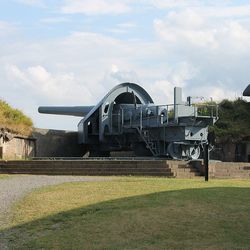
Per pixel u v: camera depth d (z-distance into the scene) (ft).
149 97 118.21
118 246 36.11
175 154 100.83
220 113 134.31
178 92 102.47
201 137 101.91
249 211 43.73
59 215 44.75
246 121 133.08
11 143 106.73
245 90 93.76
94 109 116.67
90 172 83.87
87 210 45.75
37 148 116.57
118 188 56.59
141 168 81.35
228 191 52.49
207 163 69.36
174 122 101.24
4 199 52.60
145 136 106.93
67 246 36.65
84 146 124.98
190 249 35.14
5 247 37.11
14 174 85.20
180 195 50.08
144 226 40.06
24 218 44.60
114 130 115.34
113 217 42.57
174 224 40.34
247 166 86.43
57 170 86.17
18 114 114.93
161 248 35.47
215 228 39.32
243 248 34.99
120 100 121.29
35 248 36.63
